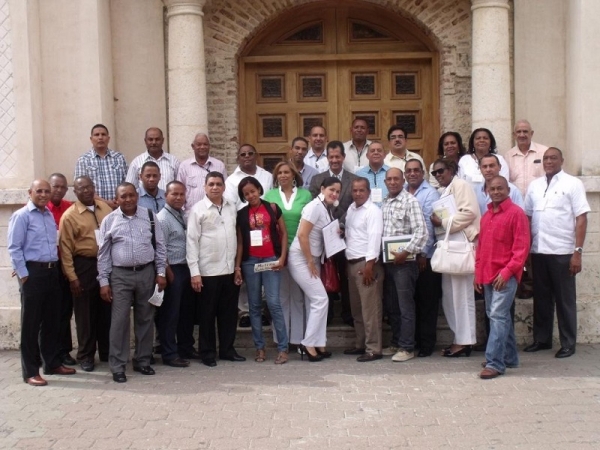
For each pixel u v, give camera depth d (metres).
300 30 11.68
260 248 8.68
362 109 11.65
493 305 7.91
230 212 8.70
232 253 8.69
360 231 8.67
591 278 9.76
